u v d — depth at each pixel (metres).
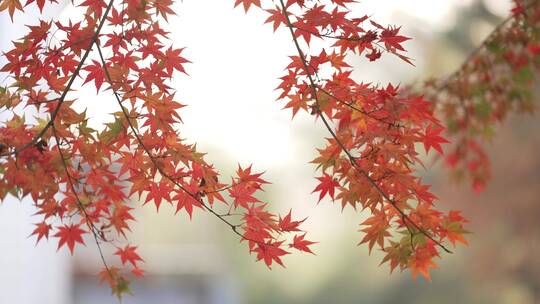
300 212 22.48
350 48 2.60
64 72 2.63
